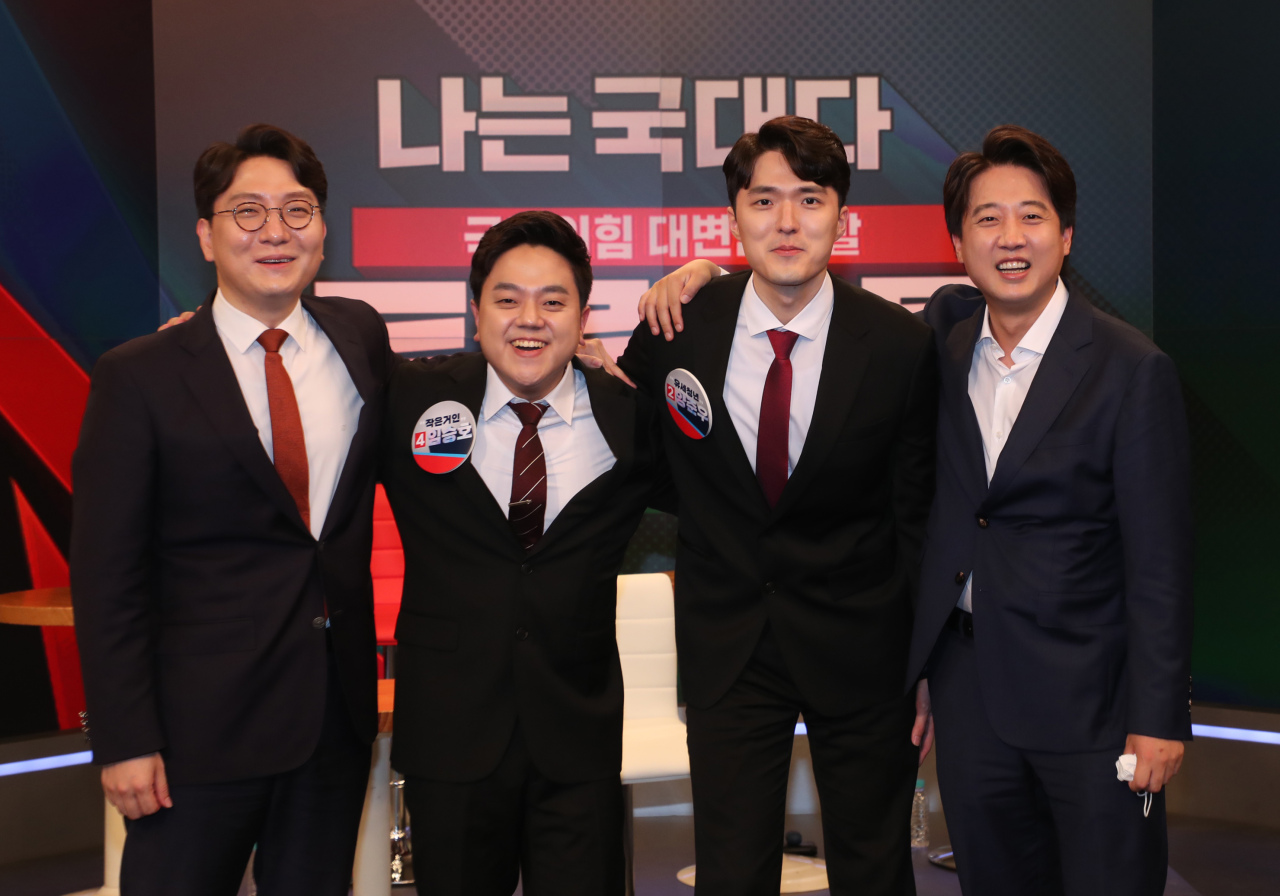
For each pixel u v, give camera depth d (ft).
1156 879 6.73
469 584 6.68
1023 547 6.81
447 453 6.64
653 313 7.48
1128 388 6.56
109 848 10.24
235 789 6.40
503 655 6.62
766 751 7.16
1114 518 6.74
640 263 14.87
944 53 14.79
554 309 6.54
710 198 14.83
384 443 7.02
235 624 6.39
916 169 14.87
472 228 14.69
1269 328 13.56
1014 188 6.77
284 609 6.45
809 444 6.89
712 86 14.76
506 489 6.82
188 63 14.25
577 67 14.73
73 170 13.76
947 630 7.23
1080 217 14.87
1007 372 7.04
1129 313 14.93
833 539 7.16
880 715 7.19
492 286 6.56
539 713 6.63
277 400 6.57
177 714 6.30
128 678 6.15
